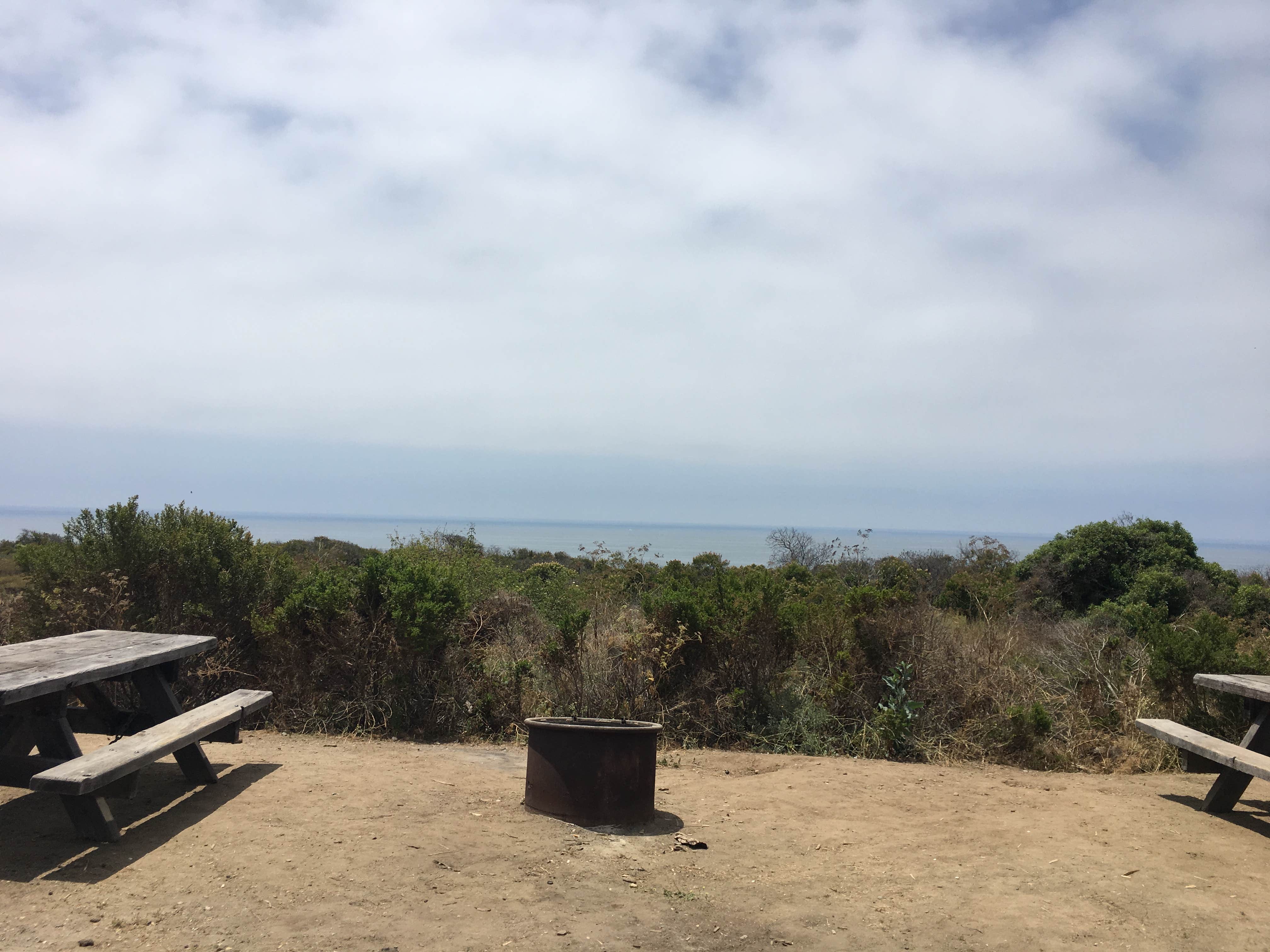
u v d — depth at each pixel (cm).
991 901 425
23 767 473
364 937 355
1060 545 1920
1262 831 546
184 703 821
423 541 1251
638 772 542
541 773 544
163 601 849
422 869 437
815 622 942
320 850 452
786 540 2245
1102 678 883
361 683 814
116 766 424
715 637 855
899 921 401
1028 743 786
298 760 655
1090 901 423
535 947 357
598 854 481
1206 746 572
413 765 666
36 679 415
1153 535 1856
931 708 838
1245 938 382
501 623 1055
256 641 861
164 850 440
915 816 584
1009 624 1036
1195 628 903
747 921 398
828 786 660
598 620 963
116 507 846
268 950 338
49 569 841
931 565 1853
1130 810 593
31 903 368
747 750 813
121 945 335
